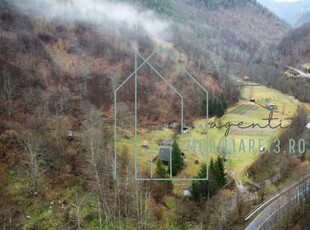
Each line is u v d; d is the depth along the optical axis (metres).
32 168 73.38
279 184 89.31
